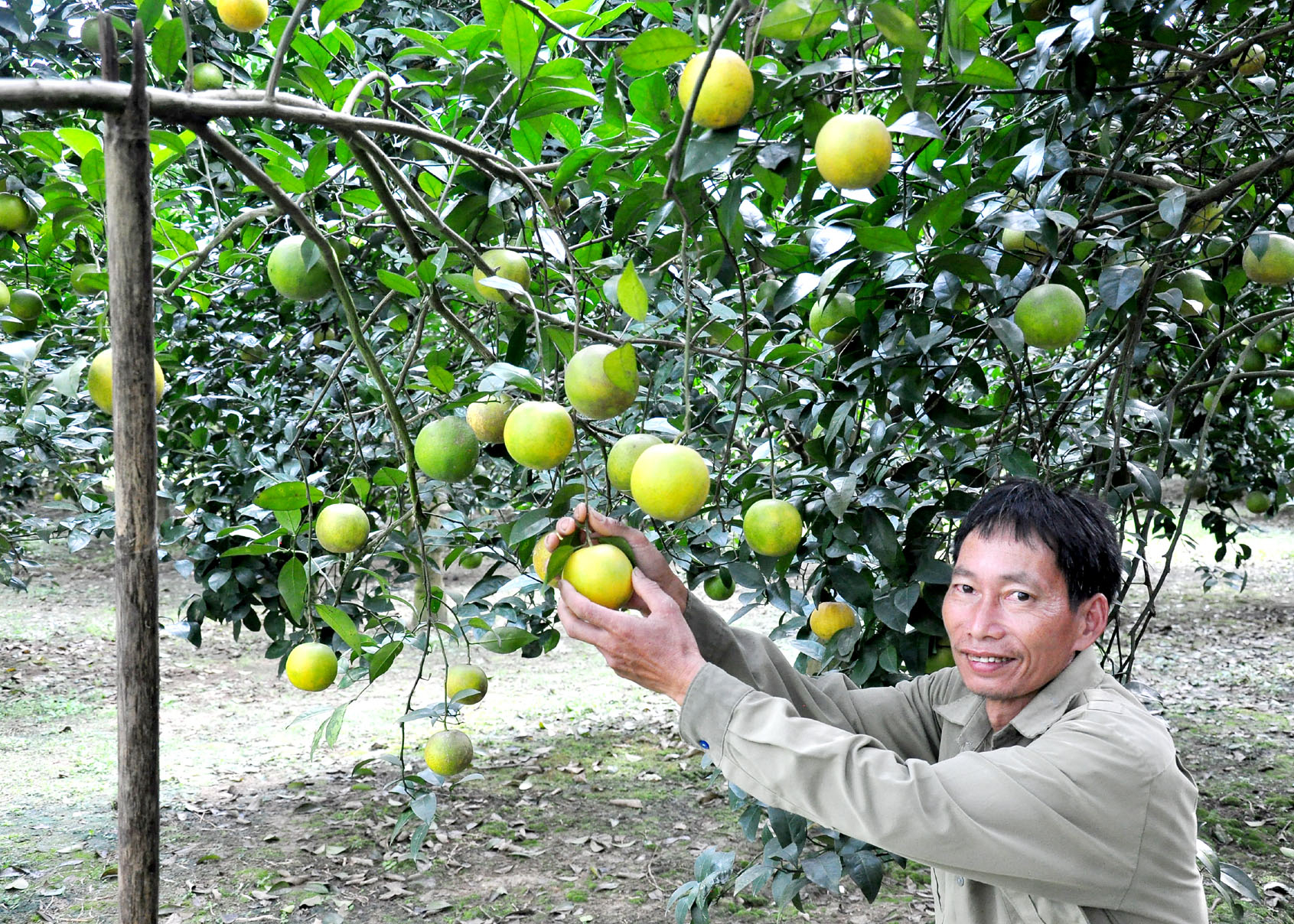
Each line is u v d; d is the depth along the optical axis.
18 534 4.59
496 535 2.84
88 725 6.32
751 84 1.23
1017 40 1.92
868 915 3.99
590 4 1.76
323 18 1.83
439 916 4.05
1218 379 3.24
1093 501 1.44
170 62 1.46
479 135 1.76
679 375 2.54
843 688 1.78
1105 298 1.71
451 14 3.56
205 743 6.05
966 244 1.78
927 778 1.22
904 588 1.92
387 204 1.37
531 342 1.92
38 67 2.66
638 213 1.49
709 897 2.26
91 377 1.39
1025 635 1.38
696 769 5.62
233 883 4.28
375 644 1.82
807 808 1.27
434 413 1.74
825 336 1.96
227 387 3.66
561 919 4.02
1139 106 1.94
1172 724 6.14
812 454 2.02
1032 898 1.33
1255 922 3.81
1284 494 5.13
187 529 3.35
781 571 1.92
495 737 6.17
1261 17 2.14
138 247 0.96
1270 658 7.69
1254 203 2.26
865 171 1.27
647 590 1.37
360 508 1.65
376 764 5.69
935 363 1.93
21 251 2.60
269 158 1.68
